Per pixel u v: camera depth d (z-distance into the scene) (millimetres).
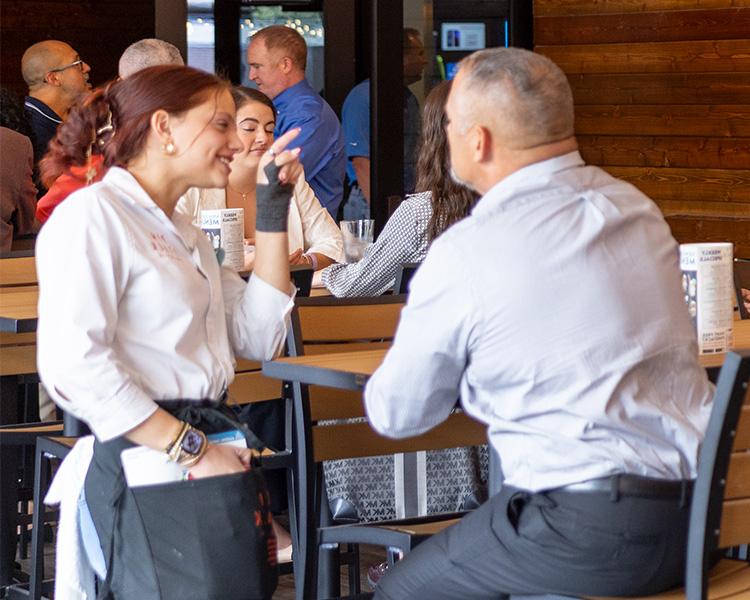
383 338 3066
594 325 2035
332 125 5887
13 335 3512
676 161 6797
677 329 2113
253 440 2334
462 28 6688
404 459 3141
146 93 2273
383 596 2342
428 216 3646
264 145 4238
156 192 2318
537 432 2076
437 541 2277
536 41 7105
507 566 2137
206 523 2242
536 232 2059
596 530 2035
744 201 6590
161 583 2242
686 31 6652
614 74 6926
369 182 6320
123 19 9367
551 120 2133
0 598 3484
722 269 2566
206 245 2445
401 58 6195
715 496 2016
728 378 1969
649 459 2045
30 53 6164
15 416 3576
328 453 2773
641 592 2100
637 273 2090
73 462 2439
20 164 5453
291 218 4574
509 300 2041
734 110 6562
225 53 6355
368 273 3783
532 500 2102
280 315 2516
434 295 2100
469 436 2969
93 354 2125
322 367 2461
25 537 4188
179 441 2219
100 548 2369
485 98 2135
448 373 2154
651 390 2082
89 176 2359
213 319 2410
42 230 2201
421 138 3613
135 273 2215
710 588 2213
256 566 2293
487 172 2191
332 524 3170
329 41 6551
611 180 2191
